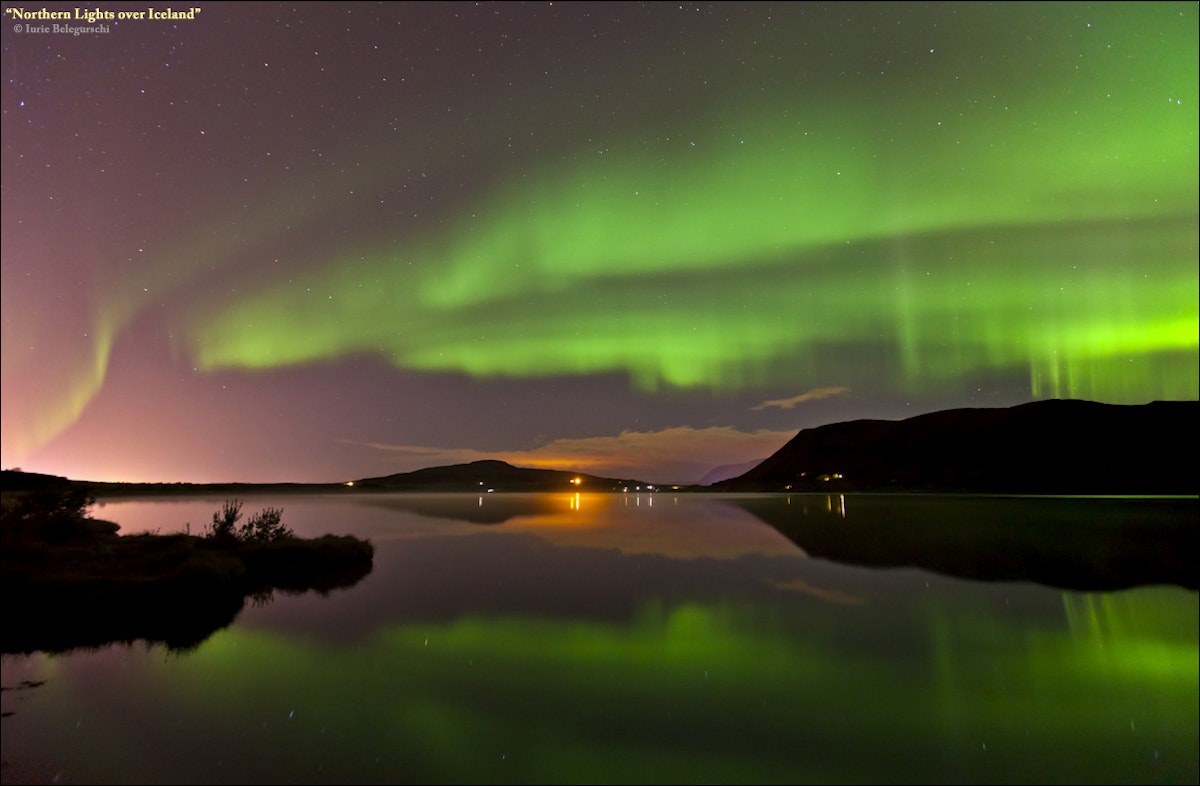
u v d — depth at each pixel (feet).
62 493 66.64
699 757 20.13
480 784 18.31
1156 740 21.36
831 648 32.27
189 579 45.03
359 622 37.99
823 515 131.03
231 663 29.78
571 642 33.50
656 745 20.95
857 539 84.69
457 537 93.81
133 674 28.17
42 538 59.62
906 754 20.40
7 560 48.67
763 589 48.67
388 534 99.55
